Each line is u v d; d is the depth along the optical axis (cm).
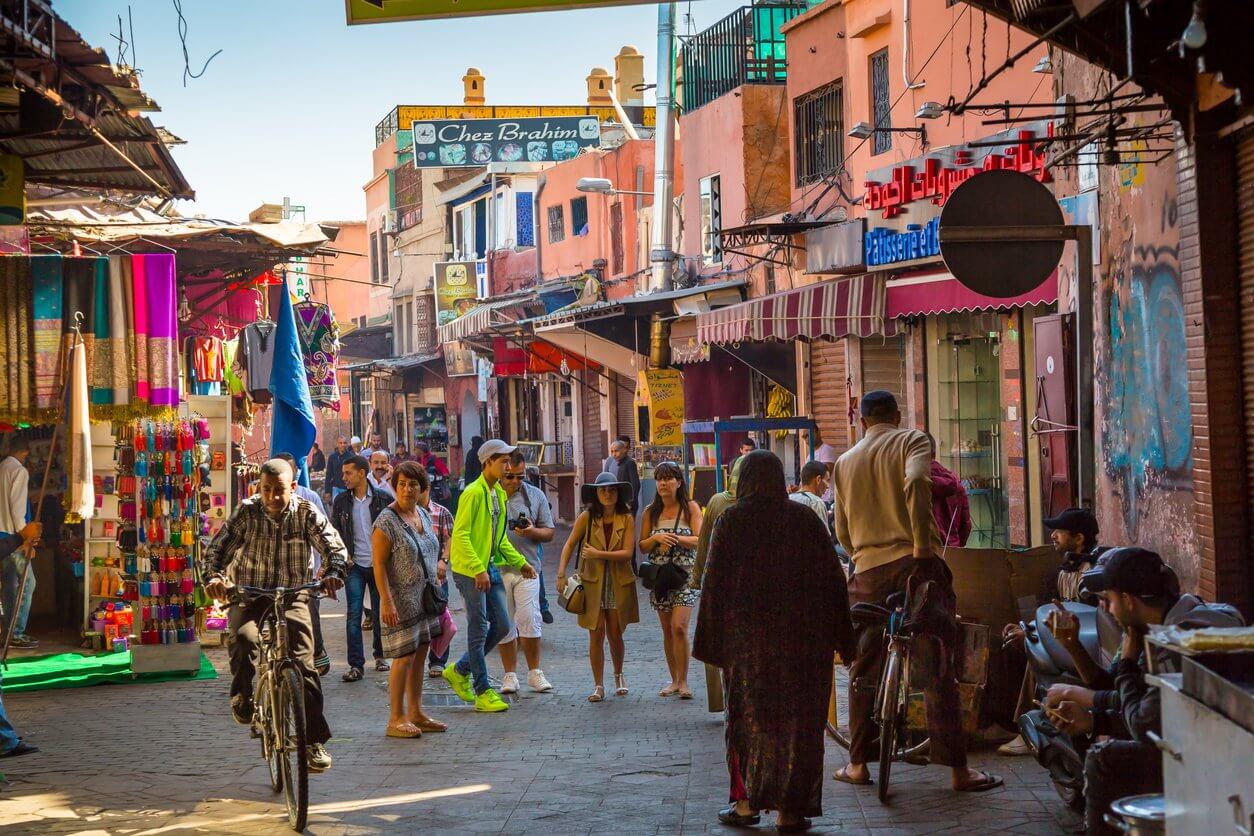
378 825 863
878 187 2133
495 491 1370
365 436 7006
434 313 6128
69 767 1061
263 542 978
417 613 1191
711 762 1041
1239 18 761
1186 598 645
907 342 2205
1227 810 421
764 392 2722
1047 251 1119
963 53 1998
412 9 916
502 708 1312
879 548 941
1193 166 1008
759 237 2708
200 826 867
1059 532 988
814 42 2555
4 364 1407
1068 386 1450
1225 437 1007
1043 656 822
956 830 794
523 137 5572
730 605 815
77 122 1296
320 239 1892
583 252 4200
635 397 3170
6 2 962
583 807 898
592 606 1355
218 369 2303
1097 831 627
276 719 908
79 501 1397
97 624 1697
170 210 2186
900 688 888
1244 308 997
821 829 813
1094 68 1349
